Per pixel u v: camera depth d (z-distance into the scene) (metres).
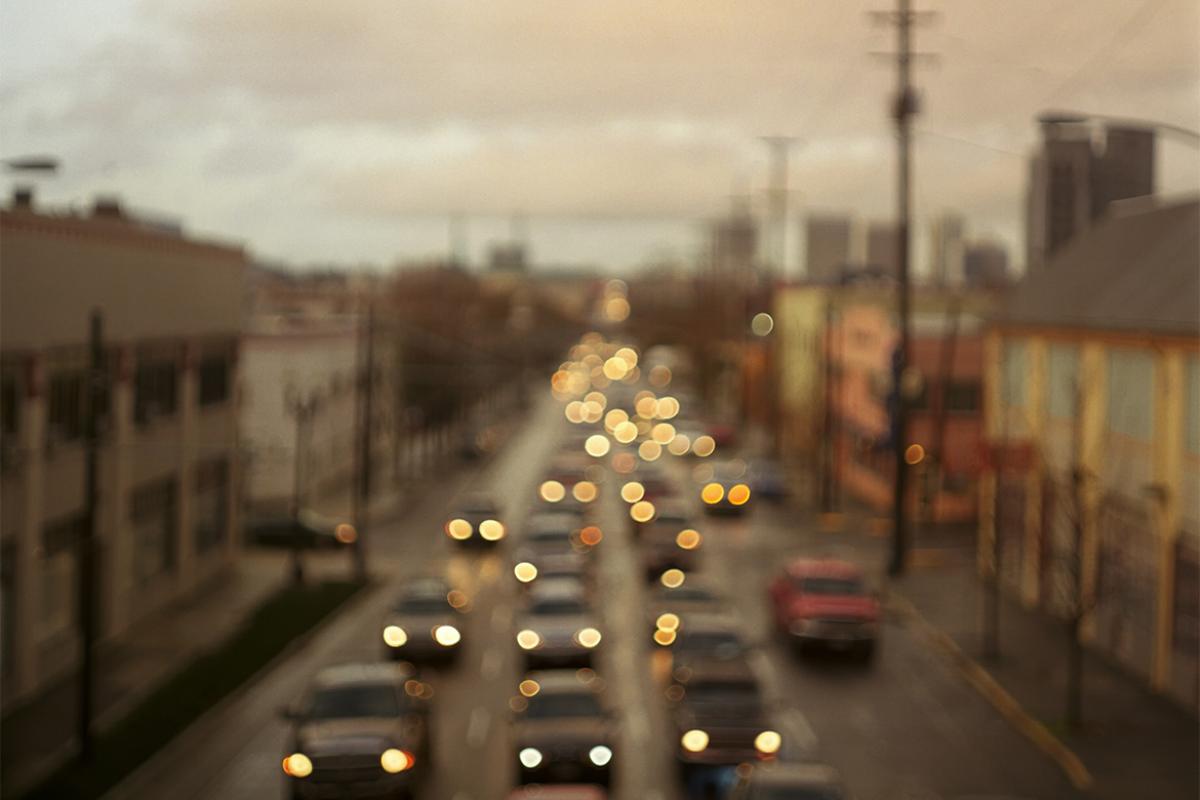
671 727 31.98
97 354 32.03
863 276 125.19
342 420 94.75
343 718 27.30
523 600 44.34
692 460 109.75
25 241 37.50
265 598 53.00
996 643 42.88
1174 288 39.97
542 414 166.62
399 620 41.50
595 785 27.53
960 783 29.50
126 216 59.03
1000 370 55.00
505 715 35.09
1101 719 34.81
